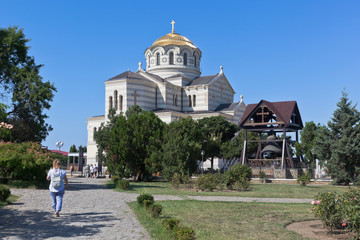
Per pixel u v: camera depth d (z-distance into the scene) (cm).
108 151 4584
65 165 8981
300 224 1471
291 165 4544
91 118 7831
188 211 1753
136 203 1980
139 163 4350
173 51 8288
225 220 1517
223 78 8444
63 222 1394
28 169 2830
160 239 1123
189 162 3972
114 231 1250
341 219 1305
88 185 3388
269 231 1300
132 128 4350
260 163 4703
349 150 3850
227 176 3203
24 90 3600
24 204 1834
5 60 3766
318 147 4284
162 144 4216
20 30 3934
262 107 4719
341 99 4159
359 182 3559
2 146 2709
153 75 7919
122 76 7344
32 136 3788
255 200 2328
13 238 1117
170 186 3506
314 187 3572
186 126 4588
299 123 5025
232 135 6862
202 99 7862
